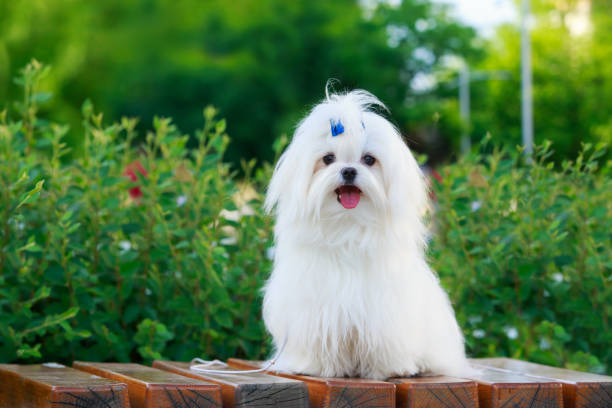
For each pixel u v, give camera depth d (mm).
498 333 4926
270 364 3625
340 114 3355
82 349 4211
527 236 4883
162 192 4586
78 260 4152
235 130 25500
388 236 3293
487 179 4996
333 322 3242
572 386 3330
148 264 4484
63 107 20359
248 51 26688
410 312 3277
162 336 4117
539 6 25797
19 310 4008
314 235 3305
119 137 5746
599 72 21109
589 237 4746
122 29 25797
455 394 3113
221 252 4148
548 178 4953
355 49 27656
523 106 20078
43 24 19656
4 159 4191
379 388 3029
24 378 3076
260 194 4719
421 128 30203
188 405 2850
